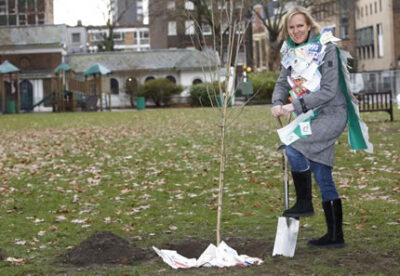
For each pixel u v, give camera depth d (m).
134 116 31.67
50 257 5.30
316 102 4.82
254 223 6.44
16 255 5.39
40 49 55.38
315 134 4.87
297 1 53.03
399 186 8.27
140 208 7.61
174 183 9.44
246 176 9.80
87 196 8.65
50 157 13.52
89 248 5.18
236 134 17.48
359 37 91.94
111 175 10.52
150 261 5.00
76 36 83.50
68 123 26.97
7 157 13.96
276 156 12.08
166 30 78.69
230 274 4.35
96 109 43.41
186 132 19.05
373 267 4.41
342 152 12.12
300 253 4.96
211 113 31.73
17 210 7.82
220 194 5.12
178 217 6.96
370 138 14.59
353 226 6.02
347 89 4.92
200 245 5.54
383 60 85.50
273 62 54.44
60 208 7.85
